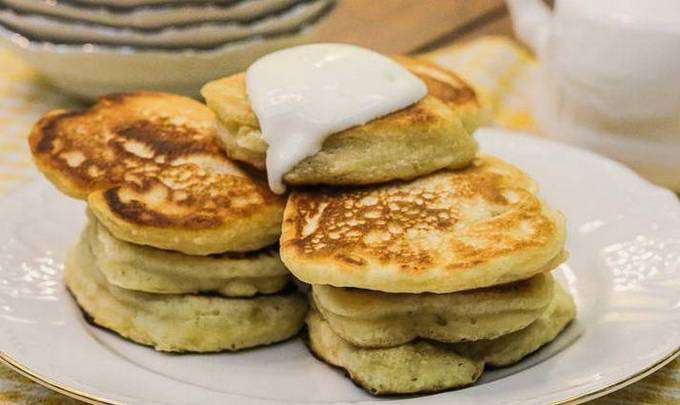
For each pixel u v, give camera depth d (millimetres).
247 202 484
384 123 478
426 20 835
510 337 466
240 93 502
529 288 458
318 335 479
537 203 472
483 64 742
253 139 487
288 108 476
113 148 514
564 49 628
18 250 528
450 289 439
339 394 457
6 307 493
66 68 662
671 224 531
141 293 488
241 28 646
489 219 464
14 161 638
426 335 458
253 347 487
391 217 467
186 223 472
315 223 468
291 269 449
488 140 607
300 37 665
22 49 658
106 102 550
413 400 442
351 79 486
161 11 636
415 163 484
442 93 521
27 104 706
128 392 446
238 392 459
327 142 478
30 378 455
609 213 550
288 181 479
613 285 509
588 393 436
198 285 487
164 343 480
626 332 474
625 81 602
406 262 440
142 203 480
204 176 497
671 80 594
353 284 440
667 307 484
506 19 852
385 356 455
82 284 502
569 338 479
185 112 544
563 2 629
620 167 575
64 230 546
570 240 541
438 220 464
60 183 501
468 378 456
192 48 651
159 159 507
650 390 466
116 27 644
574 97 628
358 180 480
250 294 489
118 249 484
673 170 617
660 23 591
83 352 471
